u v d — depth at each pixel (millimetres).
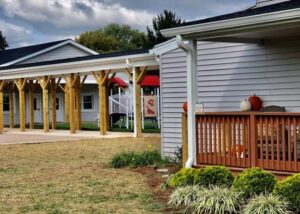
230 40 9500
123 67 19000
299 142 8352
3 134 22328
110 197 7895
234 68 10648
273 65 9930
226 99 10805
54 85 25078
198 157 8891
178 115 11844
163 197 7781
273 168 7797
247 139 8133
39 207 7309
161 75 12211
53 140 18391
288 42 9656
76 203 7508
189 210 6785
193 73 9031
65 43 31641
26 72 23156
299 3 7590
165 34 9109
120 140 17766
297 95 9555
